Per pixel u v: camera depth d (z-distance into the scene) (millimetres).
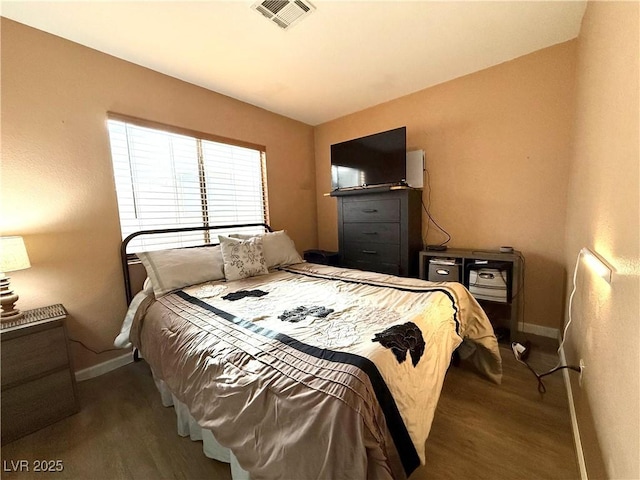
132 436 1398
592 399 1050
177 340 1329
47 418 1481
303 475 723
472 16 1723
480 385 1711
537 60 2162
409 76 2479
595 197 1201
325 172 3688
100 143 1947
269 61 2139
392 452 833
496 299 2215
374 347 999
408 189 2615
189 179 2521
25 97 1657
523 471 1138
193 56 2037
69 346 1558
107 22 1654
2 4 1486
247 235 2592
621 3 896
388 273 2812
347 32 1829
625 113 812
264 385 903
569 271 1904
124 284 2084
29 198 1688
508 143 2363
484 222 2551
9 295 1517
